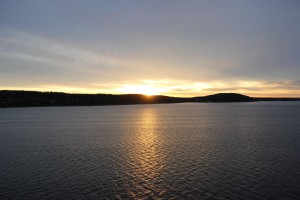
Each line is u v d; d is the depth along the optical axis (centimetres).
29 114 17900
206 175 3453
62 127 9669
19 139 6631
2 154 4781
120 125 10431
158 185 3131
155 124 10769
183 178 3356
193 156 4497
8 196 2833
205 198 2770
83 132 8112
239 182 3184
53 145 5697
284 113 17325
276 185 3072
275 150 4884
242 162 4050
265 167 3762
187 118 14062
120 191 2966
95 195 2861
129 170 3712
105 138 6756
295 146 5247
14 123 11281
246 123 10475
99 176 3459
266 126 9181
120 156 4562
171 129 8806
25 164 4050
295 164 3897
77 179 3347
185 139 6456
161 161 4191
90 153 4828
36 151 5044
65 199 2762
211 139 6388
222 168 3750
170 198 2784
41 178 3388
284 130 7912
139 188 3047
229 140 6172
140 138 6719
